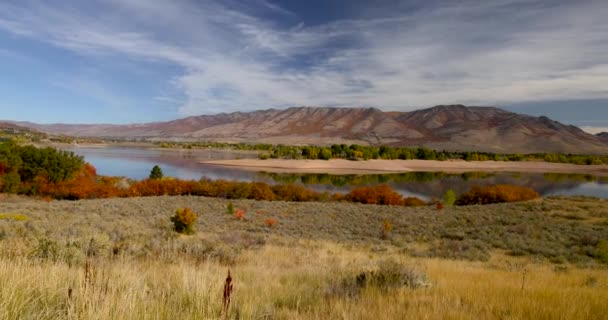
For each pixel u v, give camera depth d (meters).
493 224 26.69
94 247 8.09
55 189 44.34
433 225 26.36
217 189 50.03
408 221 28.72
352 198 51.53
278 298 5.12
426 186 84.88
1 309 3.05
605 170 164.75
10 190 40.97
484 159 184.12
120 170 103.06
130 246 9.19
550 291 6.09
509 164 171.50
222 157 175.00
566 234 22.00
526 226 24.58
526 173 137.00
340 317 4.07
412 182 93.31
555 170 157.88
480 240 20.44
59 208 26.73
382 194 50.47
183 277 4.91
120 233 12.67
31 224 14.10
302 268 8.71
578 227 24.42
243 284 5.79
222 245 11.19
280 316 4.16
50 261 6.22
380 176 109.12
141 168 110.06
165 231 15.34
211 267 7.52
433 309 4.44
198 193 50.25
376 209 37.47
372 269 7.20
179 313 3.65
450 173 127.94
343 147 163.62
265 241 16.41
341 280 6.54
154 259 8.48
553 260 15.42
